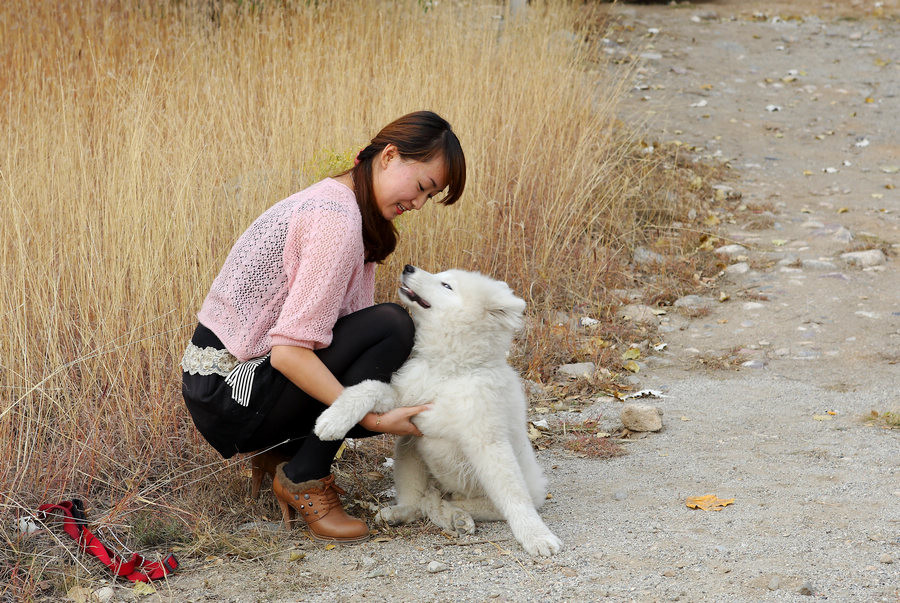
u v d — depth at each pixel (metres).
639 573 2.62
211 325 2.88
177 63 6.83
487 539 2.98
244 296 2.79
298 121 5.62
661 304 6.11
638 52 11.95
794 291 6.18
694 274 6.51
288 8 8.27
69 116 5.56
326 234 2.67
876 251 6.69
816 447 3.81
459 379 2.94
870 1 15.23
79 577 2.74
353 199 2.80
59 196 4.43
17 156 4.96
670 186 7.87
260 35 7.81
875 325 5.53
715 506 3.14
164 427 3.56
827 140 9.79
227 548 2.94
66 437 3.44
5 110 5.89
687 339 5.54
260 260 2.76
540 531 2.84
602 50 11.37
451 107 6.41
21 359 3.58
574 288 6.05
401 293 3.07
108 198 4.32
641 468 3.65
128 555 2.90
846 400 4.45
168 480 3.29
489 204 5.80
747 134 9.87
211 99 5.93
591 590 2.53
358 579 2.69
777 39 13.27
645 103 10.31
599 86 8.87
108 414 3.64
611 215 6.80
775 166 9.01
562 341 5.21
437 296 2.97
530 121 6.94
